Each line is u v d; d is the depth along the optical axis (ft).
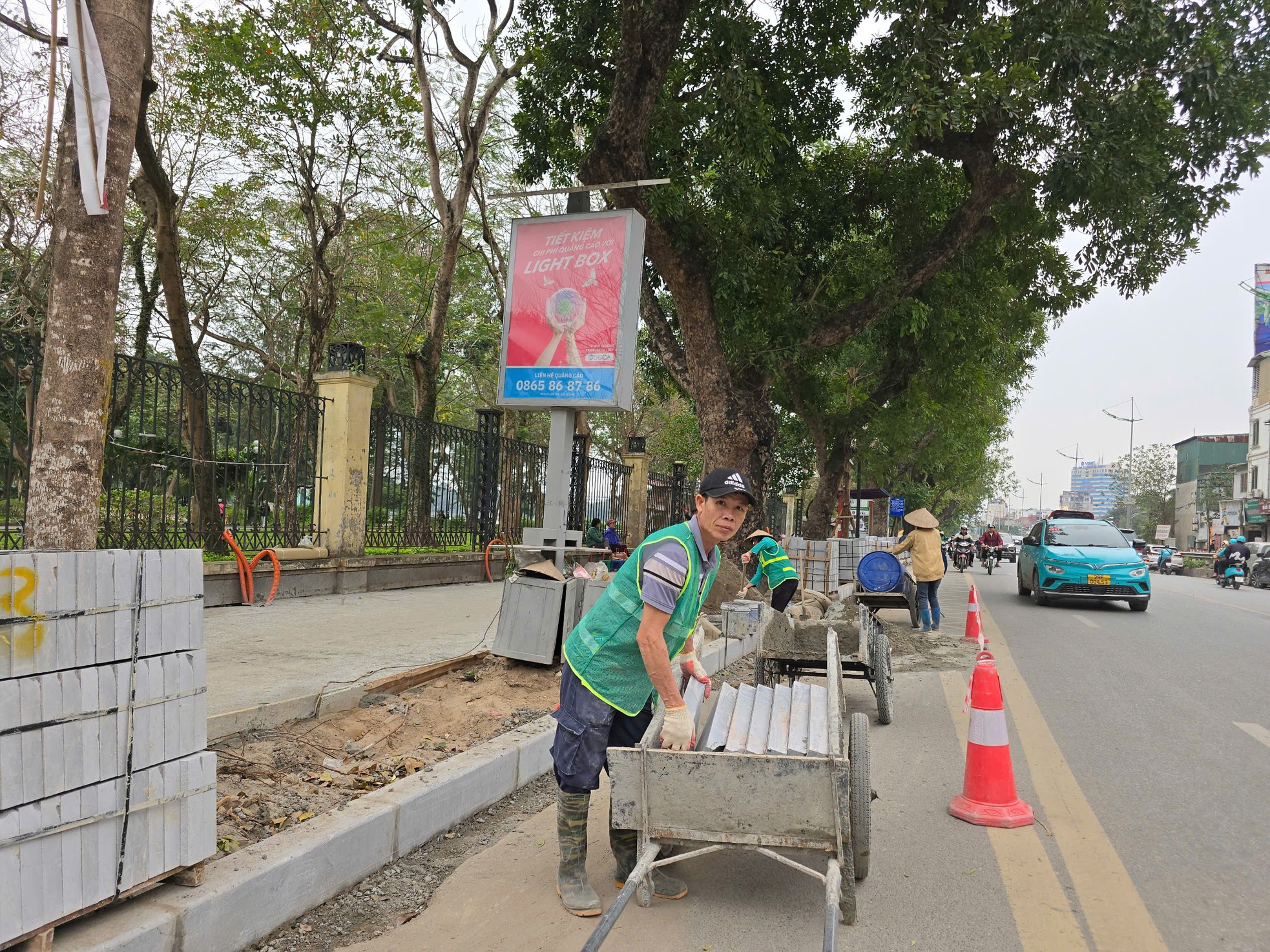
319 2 44.75
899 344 58.49
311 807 12.30
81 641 7.62
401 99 48.60
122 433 26.81
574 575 21.15
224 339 63.62
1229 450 191.11
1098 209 42.37
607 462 58.85
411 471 40.73
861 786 11.26
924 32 34.78
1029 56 37.45
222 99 47.80
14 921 6.96
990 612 45.98
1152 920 10.59
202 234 57.52
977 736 14.44
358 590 35.40
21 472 21.97
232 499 30.60
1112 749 18.39
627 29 31.96
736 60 34.94
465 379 87.81
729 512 10.10
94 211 11.60
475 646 22.53
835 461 69.05
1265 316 144.87
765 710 12.09
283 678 17.42
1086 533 51.70
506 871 11.78
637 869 9.01
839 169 46.14
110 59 11.92
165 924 8.25
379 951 9.59
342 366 36.09
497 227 64.18
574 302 23.16
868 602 33.99
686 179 37.99
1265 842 13.23
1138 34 35.76
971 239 44.42
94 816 7.72
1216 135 39.45
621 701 10.64
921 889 11.46
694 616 10.61
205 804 9.07
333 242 65.87
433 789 12.70
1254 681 26.30
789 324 42.01
